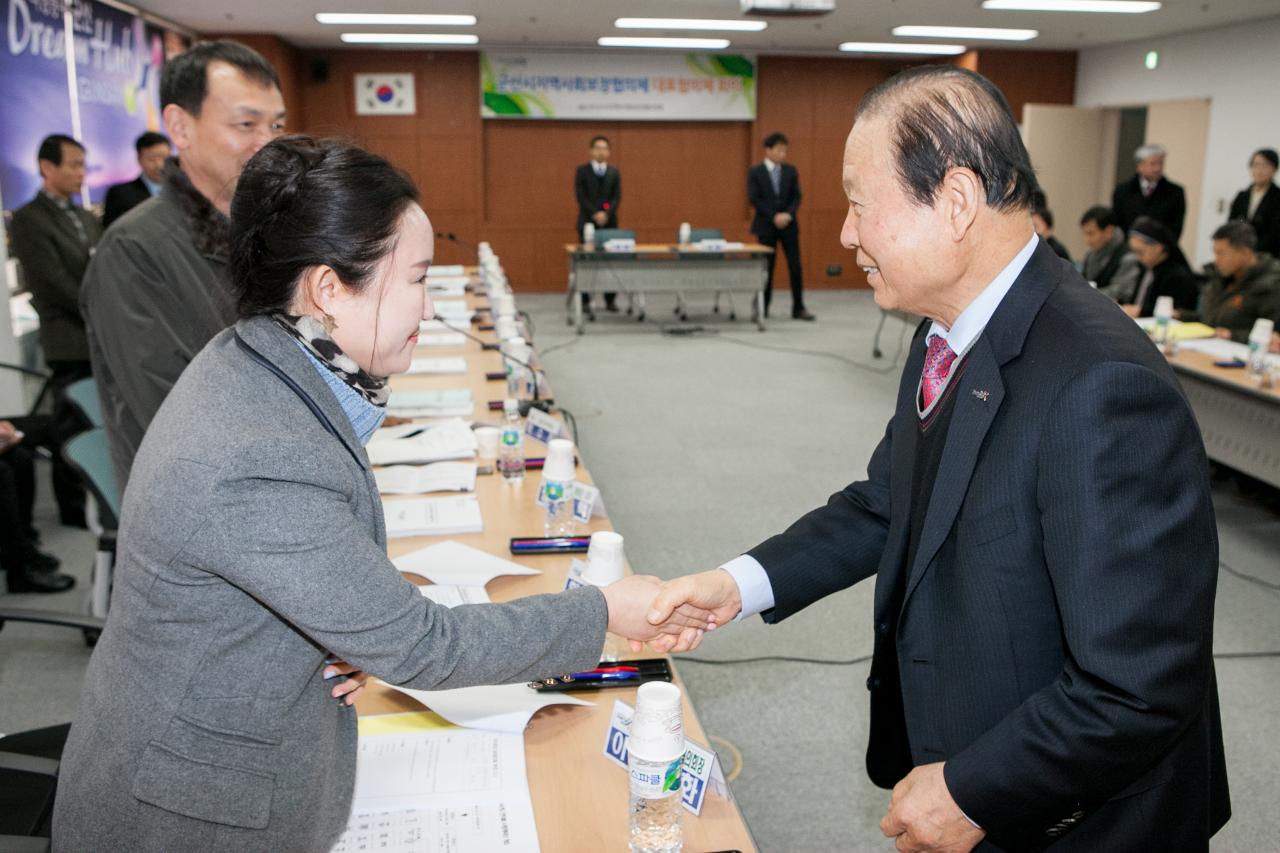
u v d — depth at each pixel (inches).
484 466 92.6
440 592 62.4
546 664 39.9
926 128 38.0
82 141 264.4
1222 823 45.0
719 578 50.4
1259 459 151.3
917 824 38.2
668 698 40.7
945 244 38.9
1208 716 42.7
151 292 71.2
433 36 393.4
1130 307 210.1
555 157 448.8
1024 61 435.5
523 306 406.0
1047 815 36.5
